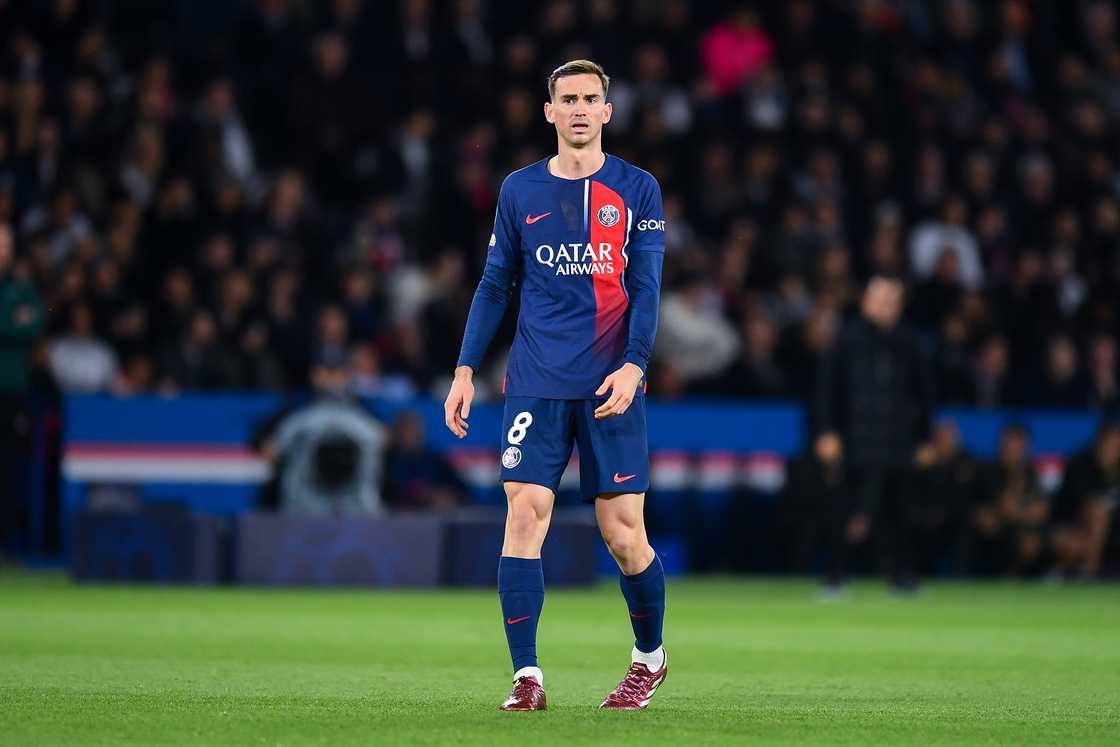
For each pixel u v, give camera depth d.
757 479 59.38
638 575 19.77
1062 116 79.50
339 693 21.70
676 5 72.56
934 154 72.12
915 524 58.28
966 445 60.28
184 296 57.38
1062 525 59.03
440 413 56.94
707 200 67.38
